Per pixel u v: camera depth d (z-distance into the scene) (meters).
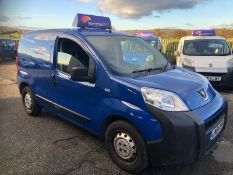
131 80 3.49
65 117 4.59
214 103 3.60
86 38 4.14
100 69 3.74
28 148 4.18
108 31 4.69
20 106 6.38
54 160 3.83
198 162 3.76
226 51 8.59
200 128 3.13
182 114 3.14
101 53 3.90
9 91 8.04
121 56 4.08
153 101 3.19
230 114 5.61
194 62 7.88
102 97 3.70
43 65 4.89
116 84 3.53
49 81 4.76
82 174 3.50
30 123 5.23
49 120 5.39
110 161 3.81
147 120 3.19
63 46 4.49
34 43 5.23
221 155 3.94
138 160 3.36
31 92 5.41
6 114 5.78
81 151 4.09
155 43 11.28
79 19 4.64
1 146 4.24
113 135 3.62
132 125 3.37
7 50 15.40
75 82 4.12
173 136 3.07
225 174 3.48
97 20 4.89
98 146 4.27
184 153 3.12
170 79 3.68
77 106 4.17
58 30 4.70
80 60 4.10
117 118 3.58
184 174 3.49
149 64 4.22
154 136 3.15
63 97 4.46
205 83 3.88
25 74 5.50
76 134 4.71
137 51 4.41
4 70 12.75
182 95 3.30
